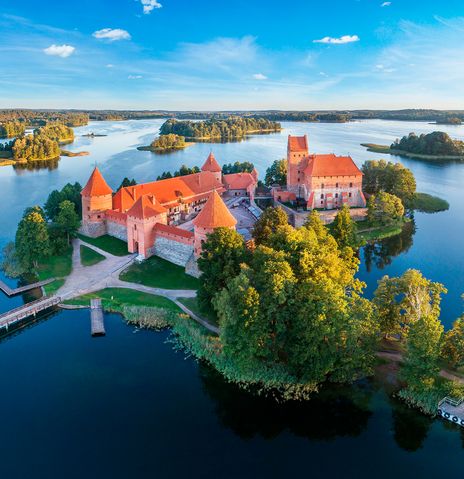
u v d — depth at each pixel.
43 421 56.09
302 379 62.34
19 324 78.62
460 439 53.34
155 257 101.44
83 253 106.12
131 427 55.44
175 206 124.69
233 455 51.72
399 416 56.66
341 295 62.97
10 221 138.50
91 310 82.06
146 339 74.06
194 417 57.38
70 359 68.75
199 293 76.44
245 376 63.94
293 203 142.25
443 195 175.62
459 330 61.03
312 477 48.62
